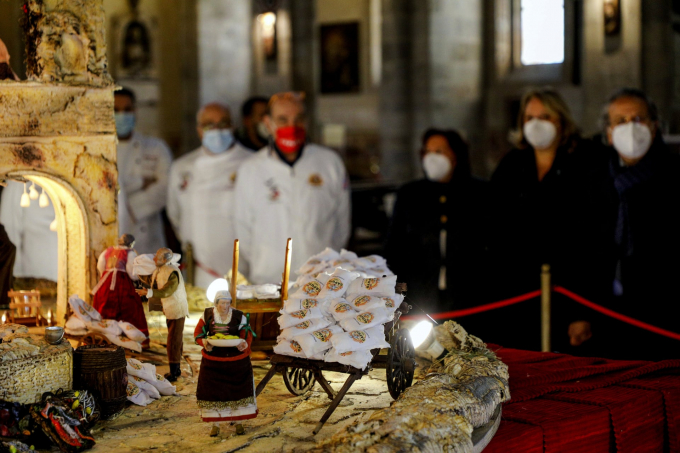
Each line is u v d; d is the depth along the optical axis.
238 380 5.05
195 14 23.64
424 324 6.65
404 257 9.13
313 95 25.70
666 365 6.94
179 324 6.40
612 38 19.34
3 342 5.29
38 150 7.07
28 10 7.14
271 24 26.95
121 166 11.04
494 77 23.33
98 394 5.44
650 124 8.01
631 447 6.00
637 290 8.02
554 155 8.41
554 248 8.35
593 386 6.42
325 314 5.54
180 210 10.95
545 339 8.26
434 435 4.75
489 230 8.75
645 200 7.95
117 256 6.98
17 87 6.93
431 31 22.14
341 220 10.10
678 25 18.48
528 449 5.33
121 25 23.69
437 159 8.80
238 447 4.93
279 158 9.77
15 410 4.96
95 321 6.61
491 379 5.77
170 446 4.98
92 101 7.38
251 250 9.96
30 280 9.07
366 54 27.41
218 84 24.11
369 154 27.48
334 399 5.25
